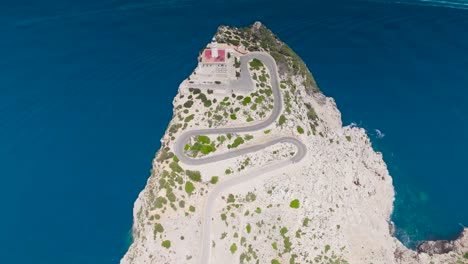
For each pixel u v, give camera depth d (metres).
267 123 186.25
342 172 199.00
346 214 193.00
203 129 183.00
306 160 183.38
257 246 174.00
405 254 195.38
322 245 182.50
